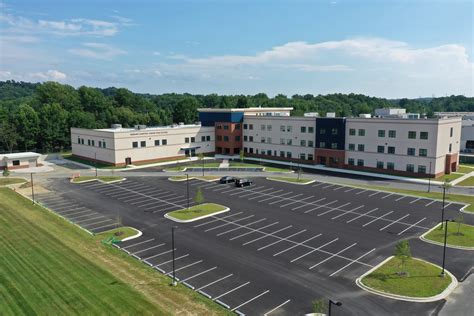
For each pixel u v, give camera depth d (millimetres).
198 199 46406
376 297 25016
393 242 34969
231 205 48500
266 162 85188
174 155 89000
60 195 54781
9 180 65812
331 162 77938
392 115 80062
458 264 29875
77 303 24578
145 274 28781
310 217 43156
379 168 71062
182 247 34344
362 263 30406
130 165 80688
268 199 51531
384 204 48438
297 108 187750
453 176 65938
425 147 64688
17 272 29281
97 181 64625
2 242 35719
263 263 30719
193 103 155000
